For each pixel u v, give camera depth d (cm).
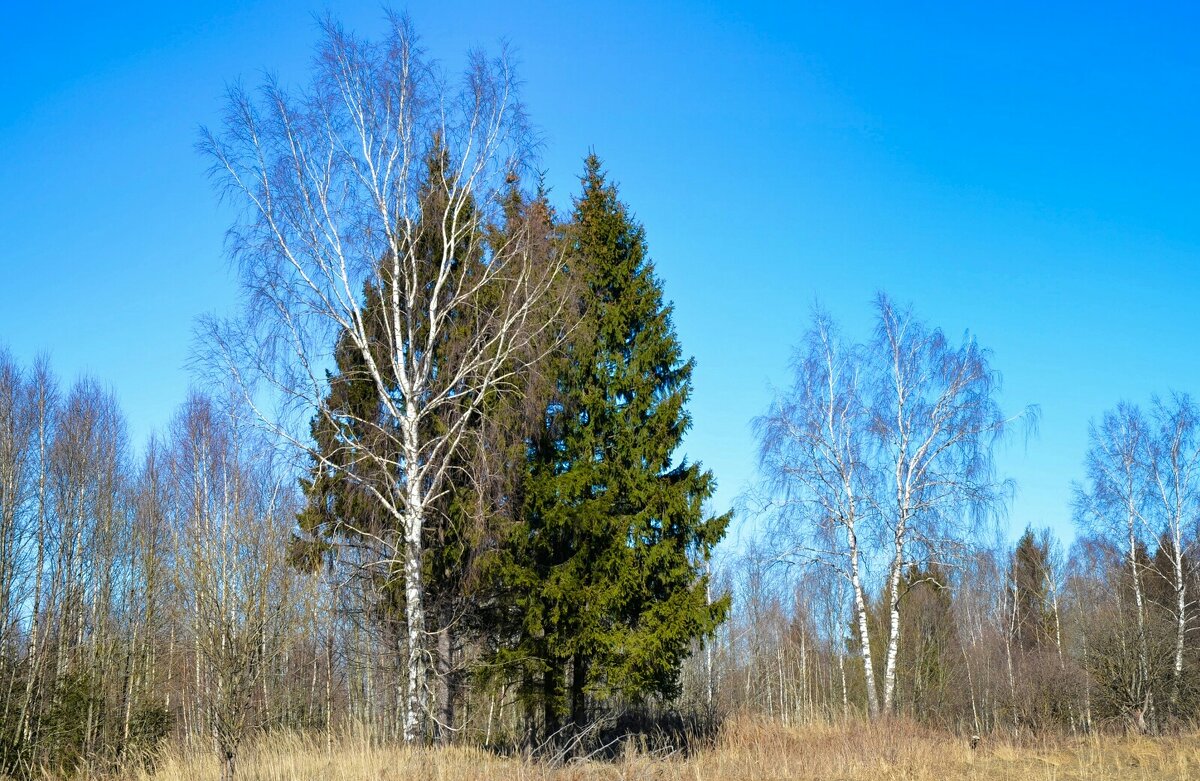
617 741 2089
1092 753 1950
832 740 2097
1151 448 3316
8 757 2114
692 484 2058
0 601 2572
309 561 1841
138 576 3297
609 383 2094
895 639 2556
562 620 1912
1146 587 3434
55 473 3105
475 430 1777
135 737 2420
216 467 2494
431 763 1452
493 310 1825
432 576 1875
